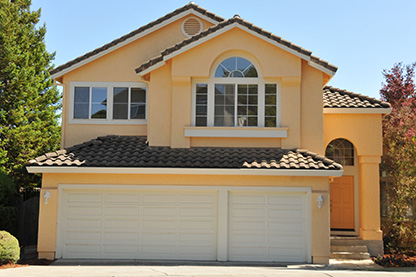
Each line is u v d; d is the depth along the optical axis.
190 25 17.89
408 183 15.34
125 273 11.09
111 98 17.19
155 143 15.38
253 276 10.91
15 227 17.12
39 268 12.14
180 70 15.16
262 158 14.25
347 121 16.27
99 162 13.91
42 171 13.66
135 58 17.45
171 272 11.36
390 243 16.16
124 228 14.15
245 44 15.20
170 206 14.23
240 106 15.37
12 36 23.78
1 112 22.59
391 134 17.27
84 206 14.20
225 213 14.04
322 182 14.05
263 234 14.11
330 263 14.06
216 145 15.27
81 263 13.31
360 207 16.36
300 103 15.24
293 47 14.86
